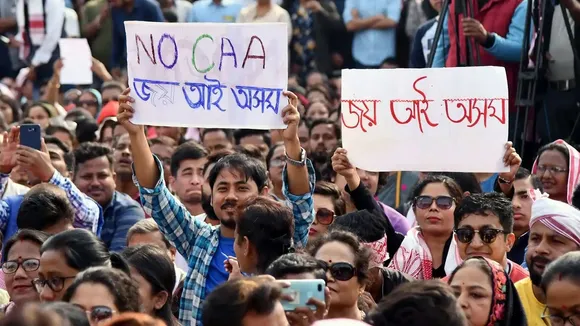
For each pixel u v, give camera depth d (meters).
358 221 9.05
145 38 8.76
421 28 15.41
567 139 12.09
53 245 7.22
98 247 7.26
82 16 21.03
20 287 7.95
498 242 8.66
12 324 4.85
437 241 9.56
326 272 7.21
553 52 12.05
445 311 5.45
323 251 7.38
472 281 7.01
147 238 9.56
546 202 8.31
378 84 9.28
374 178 11.34
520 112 12.21
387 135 9.29
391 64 19.66
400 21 19.78
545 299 7.27
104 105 17.31
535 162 10.73
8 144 10.05
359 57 19.86
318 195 9.71
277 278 6.80
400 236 9.78
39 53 20.31
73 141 14.98
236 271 7.48
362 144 9.33
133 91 8.74
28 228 8.55
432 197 9.49
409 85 9.25
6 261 8.04
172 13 21.36
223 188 8.45
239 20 20.19
